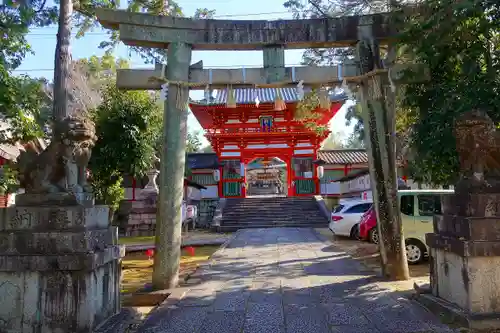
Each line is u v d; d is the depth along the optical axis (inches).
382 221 314.5
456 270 213.6
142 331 204.2
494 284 202.1
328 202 1171.9
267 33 319.0
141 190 909.8
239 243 616.7
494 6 244.4
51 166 204.1
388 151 314.3
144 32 309.1
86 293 185.5
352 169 1206.9
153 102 663.1
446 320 207.8
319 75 321.4
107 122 620.4
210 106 1127.6
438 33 253.8
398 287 283.9
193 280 329.4
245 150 1179.3
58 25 364.8
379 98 315.6
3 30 301.6
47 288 184.9
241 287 300.4
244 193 1160.2
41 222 192.7
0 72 288.4
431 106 283.7
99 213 214.8
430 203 434.0
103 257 198.1
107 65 479.8
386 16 318.7
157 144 687.7
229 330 204.4
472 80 257.4
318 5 420.8
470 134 216.8
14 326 183.5
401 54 323.3
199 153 1374.3
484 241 200.5
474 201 207.9
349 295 267.4
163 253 300.7
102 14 303.7
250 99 1134.4
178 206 306.2
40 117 366.6
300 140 1171.9
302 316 224.1
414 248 421.4
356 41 323.6
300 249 530.0
